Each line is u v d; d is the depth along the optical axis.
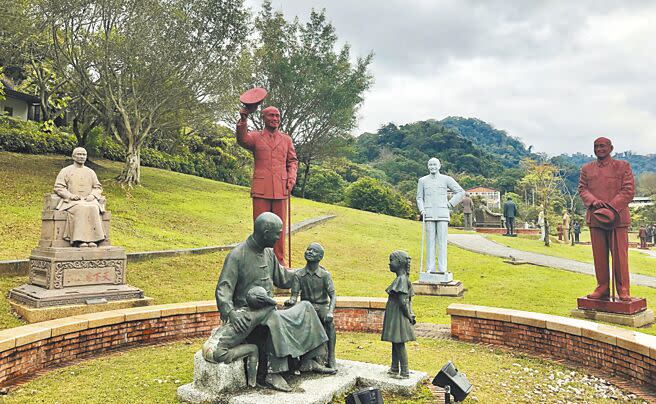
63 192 9.44
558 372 6.62
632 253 25.16
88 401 5.27
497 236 29.59
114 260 9.62
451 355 7.52
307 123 34.09
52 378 6.05
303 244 18.94
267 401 4.94
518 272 15.97
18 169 22.17
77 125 26.77
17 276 10.50
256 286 5.43
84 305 8.77
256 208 10.63
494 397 5.63
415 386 5.68
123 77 22.48
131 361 6.83
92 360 6.87
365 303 9.24
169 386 5.76
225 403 5.04
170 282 11.69
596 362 6.78
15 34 19.45
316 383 5.53
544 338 7.55
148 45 21.38
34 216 15.52
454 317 8.65
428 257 13.76
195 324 8.43
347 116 34.00
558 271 16.19
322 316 6.00
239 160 44.34
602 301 9.64
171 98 23.28
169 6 21.95
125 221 17.77
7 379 5.87
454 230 32.56
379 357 7.26
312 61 32.47
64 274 8.95
